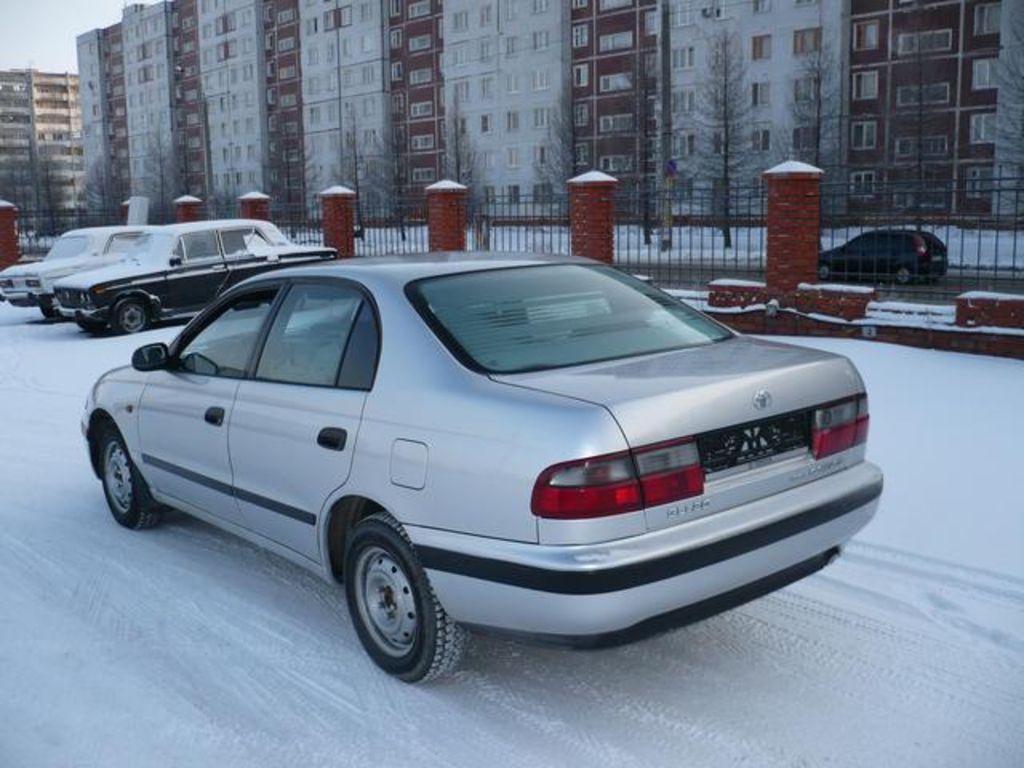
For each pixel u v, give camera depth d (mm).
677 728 3367
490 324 3736
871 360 9492
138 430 5227
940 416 7293
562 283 4176
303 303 4273
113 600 4598
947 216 12125
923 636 3969
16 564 5121
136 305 15320
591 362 3586
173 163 97188
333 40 81875
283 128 89250
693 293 12305
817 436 3533
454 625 3547
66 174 170375
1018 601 4211
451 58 71625
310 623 4309
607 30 61156
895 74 49281
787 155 50812
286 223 22938
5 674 3867
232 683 3760
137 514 5516
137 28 109062
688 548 3078
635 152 57906
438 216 17516
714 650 3938
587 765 3154
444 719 3467
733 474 3283
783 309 11164
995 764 3104
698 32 55406
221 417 4484
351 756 3242
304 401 3992
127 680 3797
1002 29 45031
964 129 46906
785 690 3605
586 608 2992
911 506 5395
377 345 3791
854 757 3156
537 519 3049
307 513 4012
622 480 3006
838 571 4617
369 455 3609
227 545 5348
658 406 3111
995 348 9445
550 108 65188
